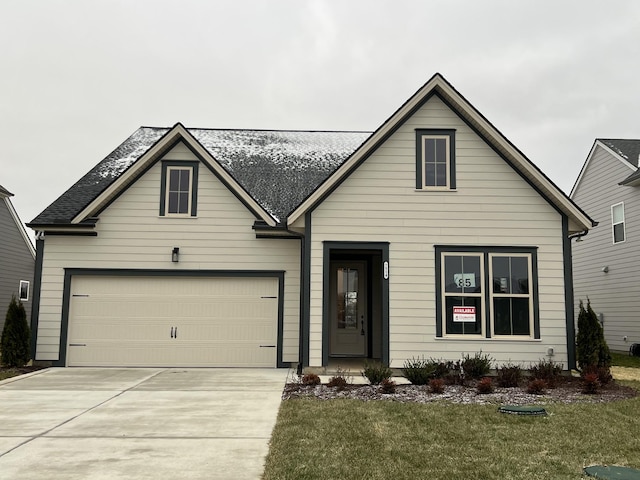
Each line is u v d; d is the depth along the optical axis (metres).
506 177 12.93
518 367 11.70
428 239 12.75
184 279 14.28
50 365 13.84
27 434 6.95
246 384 11.09
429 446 6.36
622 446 6.39
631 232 19.58
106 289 14.16
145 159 14.19
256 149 18.39
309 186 16.09
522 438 6.72
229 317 14.20
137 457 5.95
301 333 13.38
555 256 12.73
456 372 11.90
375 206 12.80
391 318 12.52
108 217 14.27
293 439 6.62
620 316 20.16
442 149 13.07
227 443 6.54
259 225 14.05
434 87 12.95
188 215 14.35
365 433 6.92
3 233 24.42
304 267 12.65
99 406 8.79
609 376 10.89
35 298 13.98
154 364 14.02
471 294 12.59
